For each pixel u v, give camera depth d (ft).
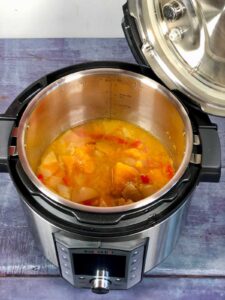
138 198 1.78
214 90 1.58
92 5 2.28
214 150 1.52
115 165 1.92
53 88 1.71
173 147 1.89
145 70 1.79
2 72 2.29
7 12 2.29
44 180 1.86
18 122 1.61
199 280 1.82
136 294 1.81
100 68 1.77
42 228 1.56
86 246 1.45
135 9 1.64
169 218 1.45
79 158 1.95
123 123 2.07
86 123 2.06
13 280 1.82
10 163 1.51
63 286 1.82
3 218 1.92
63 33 2.42
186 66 1.63
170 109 1.74
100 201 1.81
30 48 2.36
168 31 1.62
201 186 2.01
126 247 1.45
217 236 1.90
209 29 1.49
